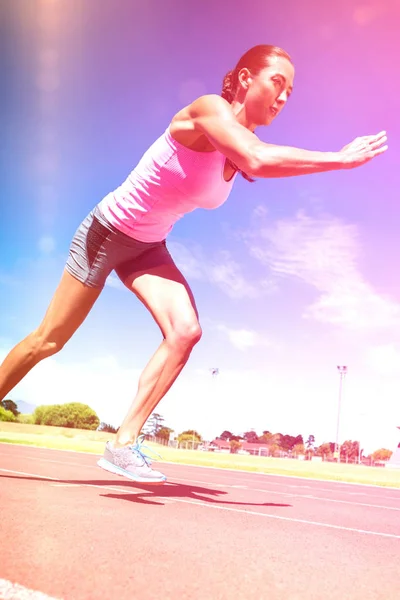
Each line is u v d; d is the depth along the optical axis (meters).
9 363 3.62
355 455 93.69
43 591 1.44
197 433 89.38
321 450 100.62
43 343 3.58
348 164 2.63
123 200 3.29
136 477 3.38
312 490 6.84
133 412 3.46
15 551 1.84
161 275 3.48
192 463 14.32
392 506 5.16
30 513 2.62
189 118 2.99
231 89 3.21
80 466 7.46
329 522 3.44
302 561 2.06
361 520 3.72
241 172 3.24
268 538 2.53
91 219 3.43
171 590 1.53
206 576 1.71
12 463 7.12
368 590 1.71
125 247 3.42
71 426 81.12
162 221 3.37
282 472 12.83
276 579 1.75
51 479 4.74
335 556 2.23
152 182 3.19
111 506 3.13
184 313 3.38
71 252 3.49
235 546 2.25
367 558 2.25
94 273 3.46
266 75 3.11
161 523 2.67
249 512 3.55
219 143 2.82
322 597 1.58
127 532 2.34
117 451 3.41
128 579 1.61
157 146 3.18
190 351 3.40
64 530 2.26
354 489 7.98
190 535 2.41
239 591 1.58
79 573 1.63
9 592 1.42
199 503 3.80
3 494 3.30
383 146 2.67
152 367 3.41
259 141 2.74
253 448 105.88
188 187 3.18
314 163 2.62
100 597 1.43
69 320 3.56
